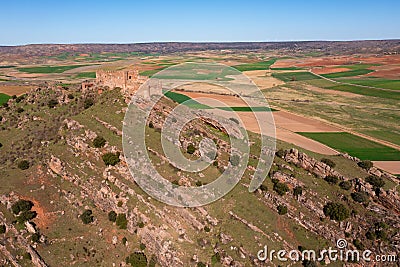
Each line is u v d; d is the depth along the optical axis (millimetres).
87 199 80625
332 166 85375
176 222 68438
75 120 98188
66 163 87938
